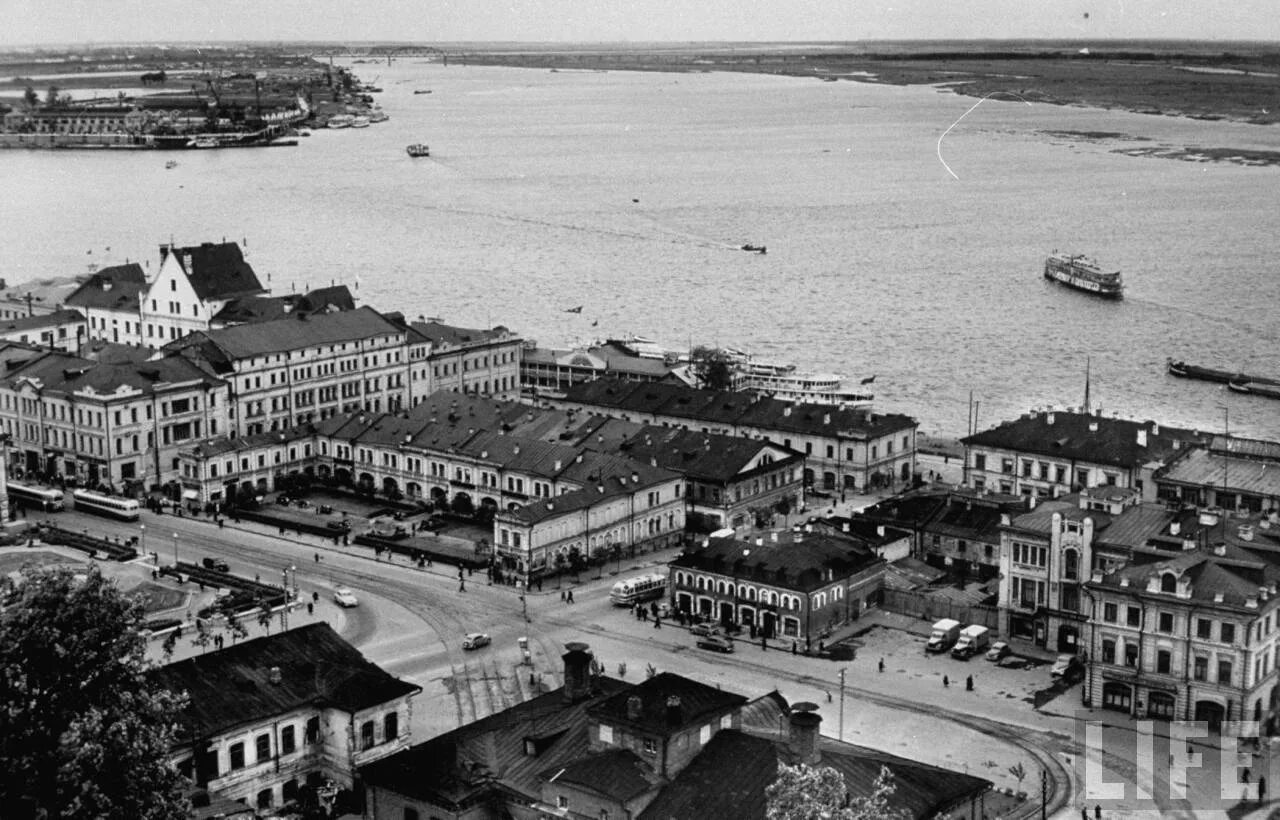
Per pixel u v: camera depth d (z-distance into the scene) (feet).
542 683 604.90
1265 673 565.12
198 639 612.29
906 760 481.46
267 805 504.02
